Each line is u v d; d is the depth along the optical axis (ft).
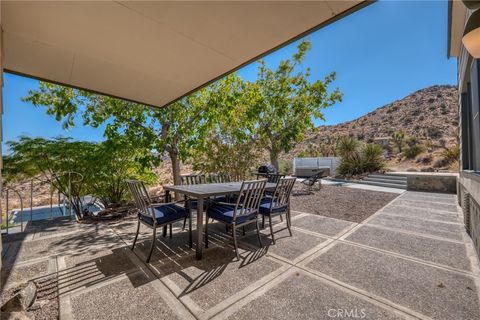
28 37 6.94
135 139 17.60
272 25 6.70
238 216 9.00
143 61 8.71
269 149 29.84
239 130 23.40
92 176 16.12
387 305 5.80
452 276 7.15
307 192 24.16
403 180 27.86
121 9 5.83
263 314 5.51
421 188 24.36
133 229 12.42
